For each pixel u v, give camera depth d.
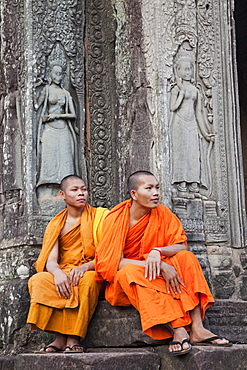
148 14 7.68
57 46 7.81
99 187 8.09
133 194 6.07
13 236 7.39
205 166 7.70
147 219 6.07
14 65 7.75
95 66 8.26
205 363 5.20
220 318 6.42
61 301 5.91
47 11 7.76
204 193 7.65
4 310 6.87
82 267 6.04
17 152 7.54
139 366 5.36
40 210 7.25
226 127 7.86
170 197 7.27
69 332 5.87
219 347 5.36
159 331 5.55
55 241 6.34
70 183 6.42
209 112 7.83
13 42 7.79
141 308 5.49
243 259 7.56
